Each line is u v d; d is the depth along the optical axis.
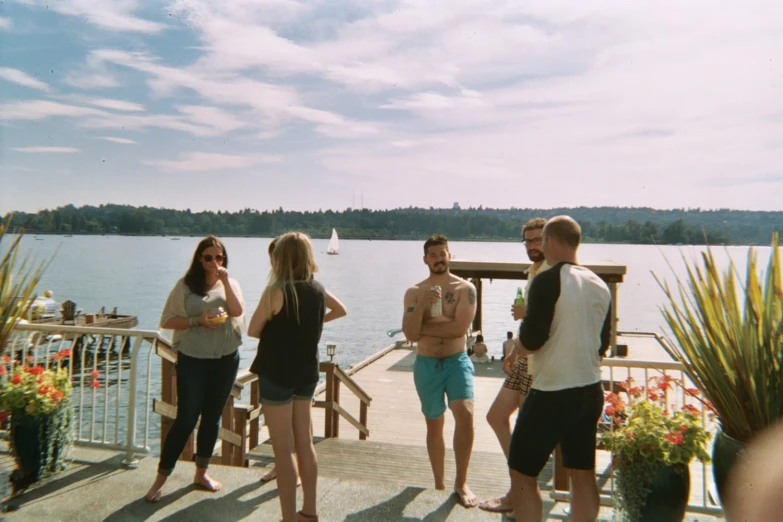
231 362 4.26
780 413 3.01
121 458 4.70
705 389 3.33
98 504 3.95
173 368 5.00
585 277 3.20
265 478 4.41
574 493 3.29
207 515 3.83
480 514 3.92
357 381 14.53
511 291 80.12
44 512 3.82
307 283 3.71
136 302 53.41
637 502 3.50
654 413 3.63
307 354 3.69
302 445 3.74
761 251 3.24
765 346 3.07
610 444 3.59
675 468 3.47
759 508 2.67
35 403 4.16
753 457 2.96
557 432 3.13
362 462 7.04
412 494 4.23
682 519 3.52
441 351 4.43
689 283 3.42
